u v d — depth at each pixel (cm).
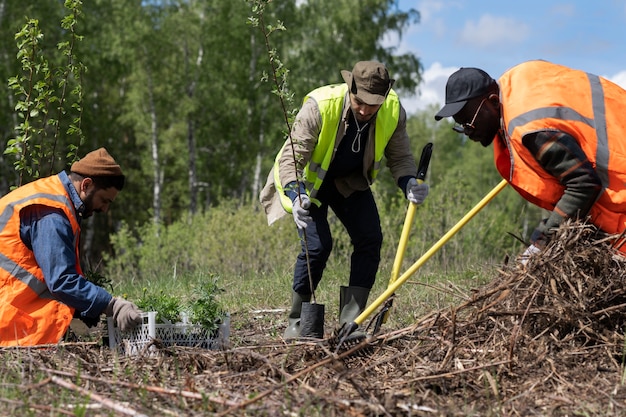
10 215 429
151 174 2911
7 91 2262
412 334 421
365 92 437
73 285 419
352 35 2741
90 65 2483
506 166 423
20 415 299
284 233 1138
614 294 387
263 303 672
